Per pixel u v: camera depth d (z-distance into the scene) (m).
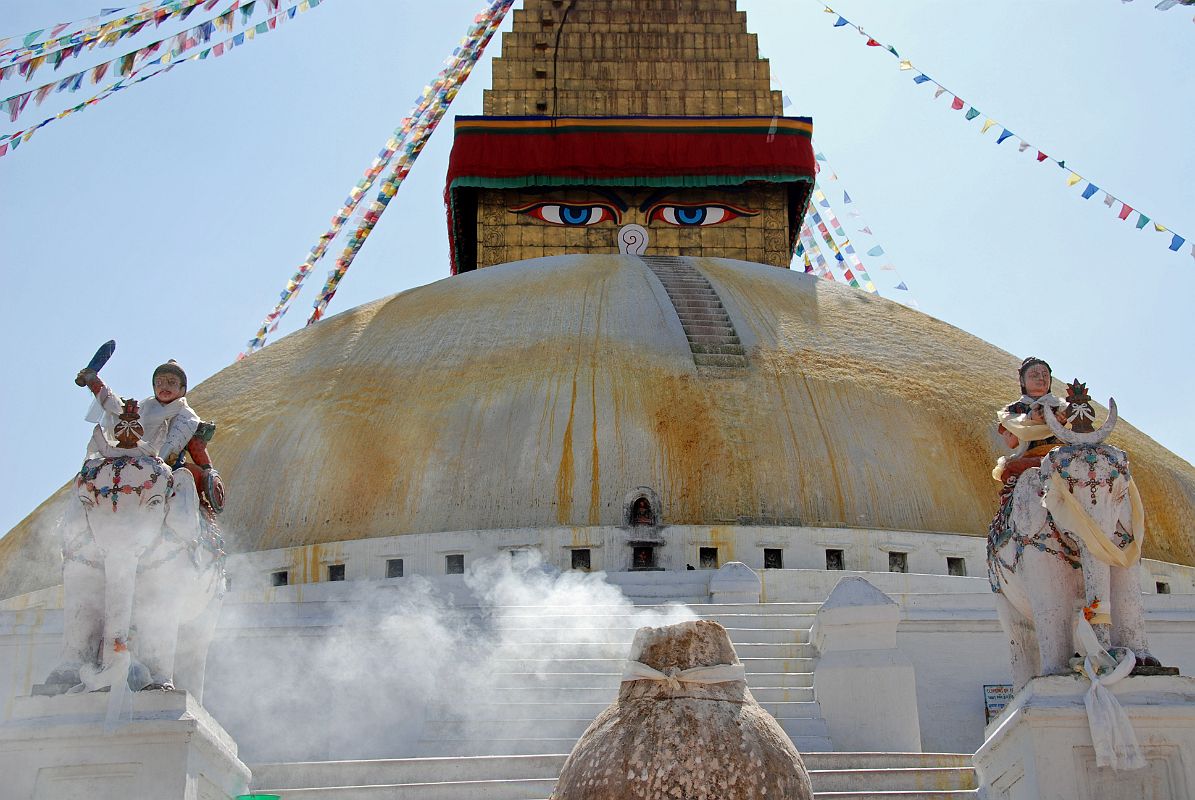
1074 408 9.40
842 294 27.88
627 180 38.09
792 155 38.50
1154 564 21.81
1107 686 8.79
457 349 24.27
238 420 23.89
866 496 21.84
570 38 40.50
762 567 20.84
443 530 21.22
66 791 8.62
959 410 23.48
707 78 40.28
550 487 21.53
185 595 9.34
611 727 7.07
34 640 13.74
